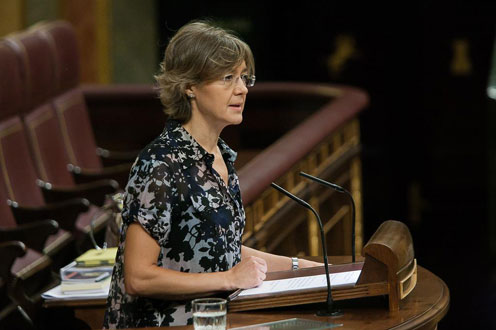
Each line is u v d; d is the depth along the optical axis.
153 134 20.81
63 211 14.73
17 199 15.14
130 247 7.75
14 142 15.45
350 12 33.25
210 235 7.98
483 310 23.20
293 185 14.70
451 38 33.16
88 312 10.02
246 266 7.93
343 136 18.02
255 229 12.84
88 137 18.77
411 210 33.75
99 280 9.95
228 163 8.52
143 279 7.68
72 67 18.67
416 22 33.22
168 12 28.47
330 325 7.56
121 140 20.86
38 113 16.86
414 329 7.66
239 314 7.91
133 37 27.36
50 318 13.22
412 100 33.59
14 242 12.64
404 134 33.75
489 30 32.97
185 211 7.90
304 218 15.20
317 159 16.31
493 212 30.62
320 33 33.31
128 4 27.20
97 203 16.14
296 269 8.94
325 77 33.50
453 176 33.59
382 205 34.00
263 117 21.67
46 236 13.46
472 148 33.47
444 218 33.53
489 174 32.94
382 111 33.72
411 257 8.41
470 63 33.16
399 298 7.99
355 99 18.95
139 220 7.68
